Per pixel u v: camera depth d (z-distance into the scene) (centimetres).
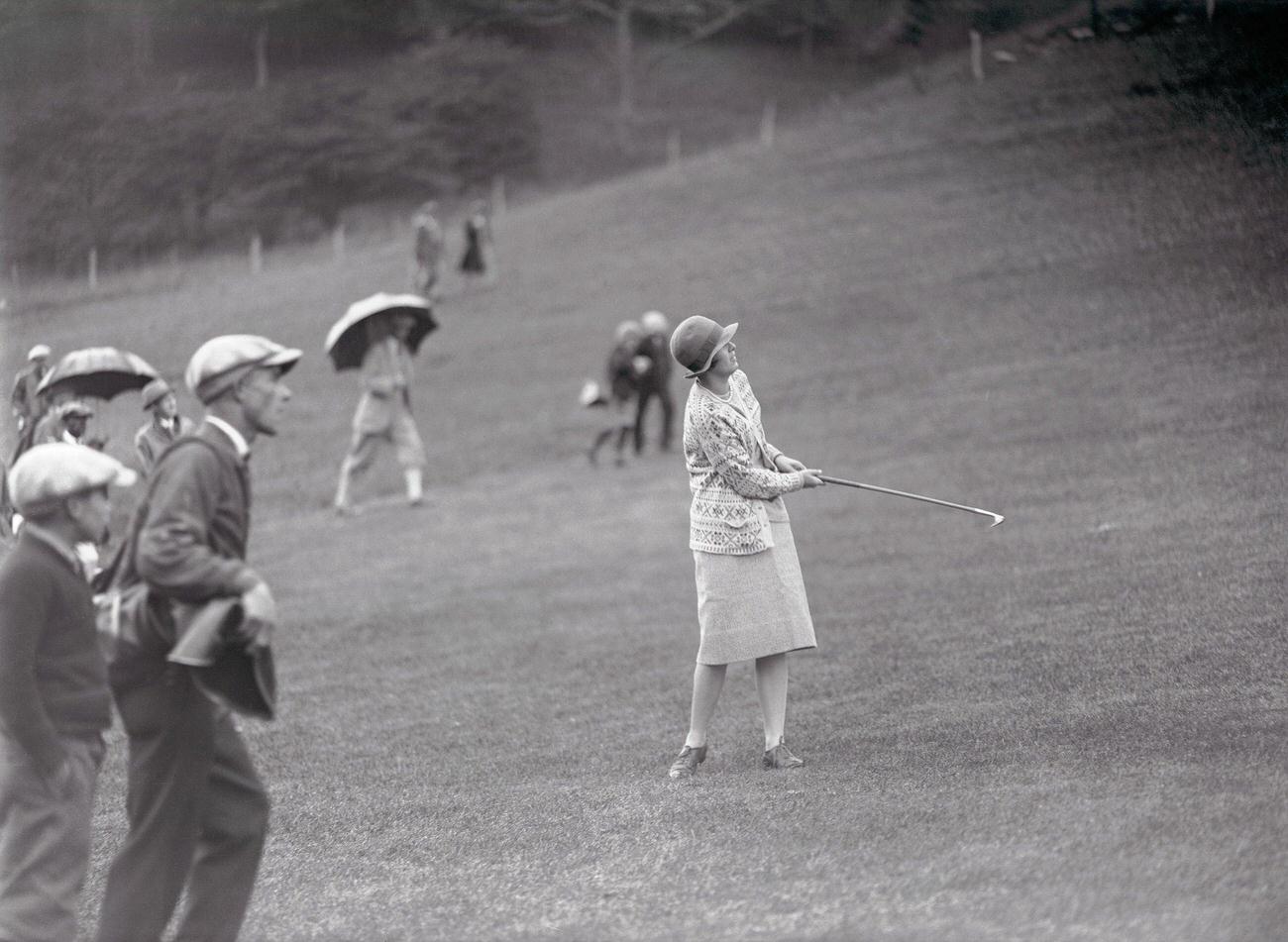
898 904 590
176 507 571
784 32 6969
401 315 2292
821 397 2788
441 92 7100
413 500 2305
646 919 614
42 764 591
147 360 2811
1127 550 1361
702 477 859
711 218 4722
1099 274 2744
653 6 7450
